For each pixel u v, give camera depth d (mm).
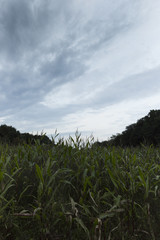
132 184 2092
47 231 1689
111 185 2609
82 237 1894
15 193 2264
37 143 3410
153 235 1833
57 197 2158
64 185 2287
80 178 2561
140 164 3031
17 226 1845
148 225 2012
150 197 2402
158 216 2180
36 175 2365
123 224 1995
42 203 1896
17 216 1912
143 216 2123
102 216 1777
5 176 2332
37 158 2828
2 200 1979
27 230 1947
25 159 2777
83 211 2094
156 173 3033
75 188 2307
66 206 2104
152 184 2590
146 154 3857
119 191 2371
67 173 2604
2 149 3338
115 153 3307
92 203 2107
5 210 2020
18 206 2092
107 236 1888
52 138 3561
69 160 2814
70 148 2857
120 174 2305
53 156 2889
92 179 2551
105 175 2725
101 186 2561
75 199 2293
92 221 1762
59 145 3271
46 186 1884
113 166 2449
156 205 2326
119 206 1920
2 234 1787
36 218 1886
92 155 2955
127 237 1906
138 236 1971
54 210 1889
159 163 3428
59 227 1932
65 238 1801
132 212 2029
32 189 2338
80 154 2906
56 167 2699
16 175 2408
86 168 2438
